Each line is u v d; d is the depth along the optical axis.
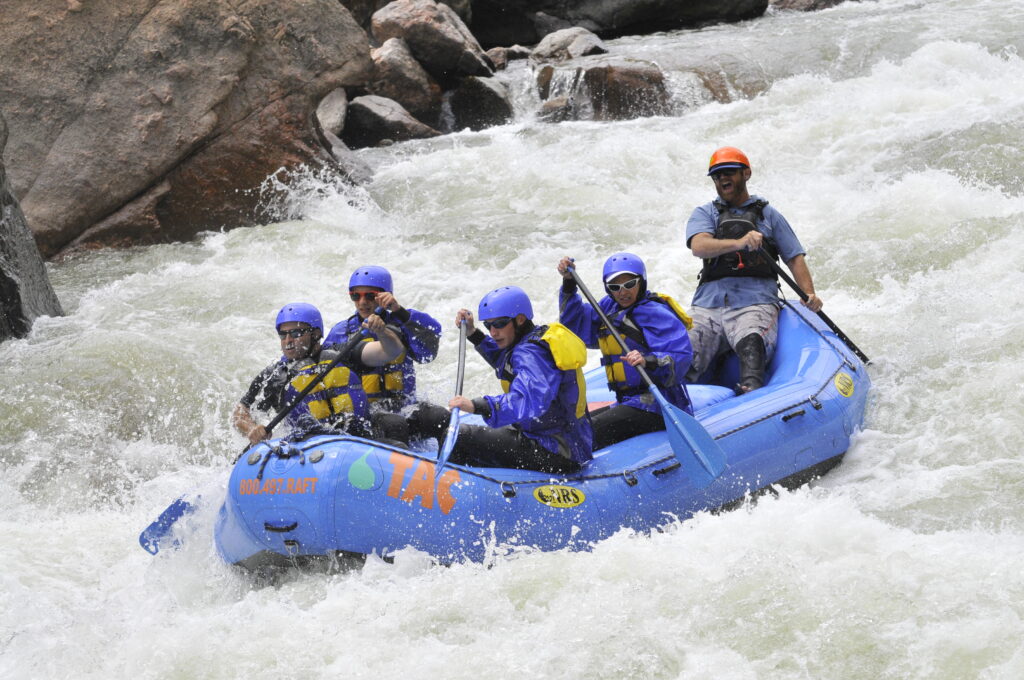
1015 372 21.80
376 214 39.84
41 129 37.34
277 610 15.70
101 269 35.94
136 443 24.94
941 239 29.03
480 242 34.69
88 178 37.62
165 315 30.95
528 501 16.62
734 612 14.39
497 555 16.39
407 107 57.09
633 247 32.97
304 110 40.81
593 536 16.91
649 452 18.03
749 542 16.42
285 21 40.19
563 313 19.77
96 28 37.84
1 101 37.06
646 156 40.69
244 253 36.00
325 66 41.00
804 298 22.16
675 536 16.91
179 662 14.61
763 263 22.34
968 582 14.45
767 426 19.17
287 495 16.20
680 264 30.98
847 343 22.75
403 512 16.14
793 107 44.59
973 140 36.00
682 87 52.91
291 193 40.25
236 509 16.66
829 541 16.31
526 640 14.30
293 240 36.72
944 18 57.06
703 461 17.34
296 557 16.53
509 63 65.00
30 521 21.70
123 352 27.19
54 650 15.36
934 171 34.66
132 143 38.03
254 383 18.56
